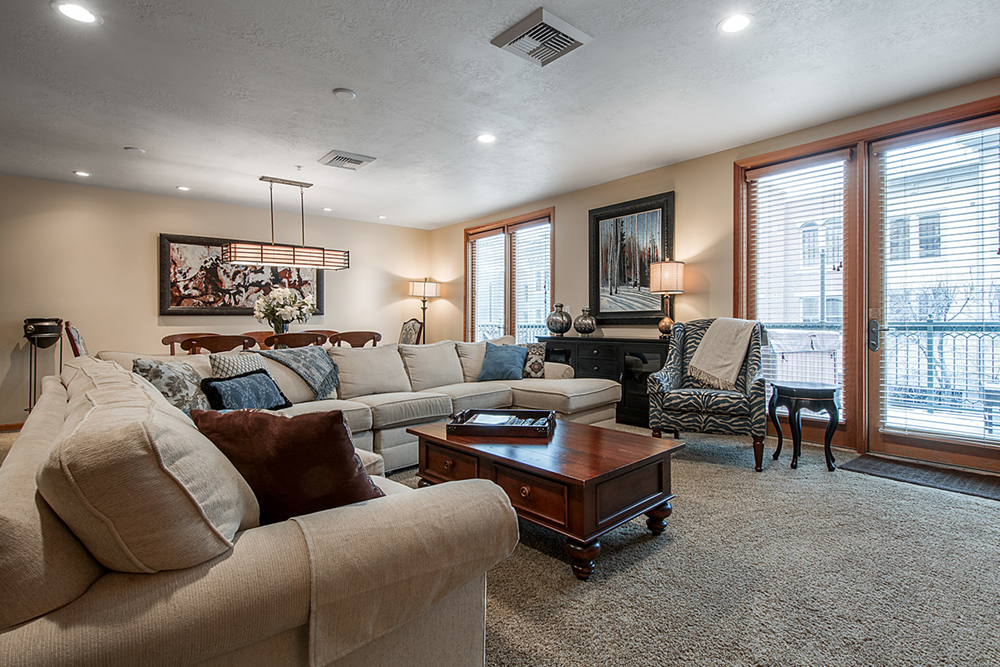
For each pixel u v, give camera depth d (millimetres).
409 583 1032
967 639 1534
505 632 1578
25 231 4855
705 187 4438
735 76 3006
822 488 2887
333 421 1085
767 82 3084
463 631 1232
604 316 5250
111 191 5301
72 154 4203
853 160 3639
